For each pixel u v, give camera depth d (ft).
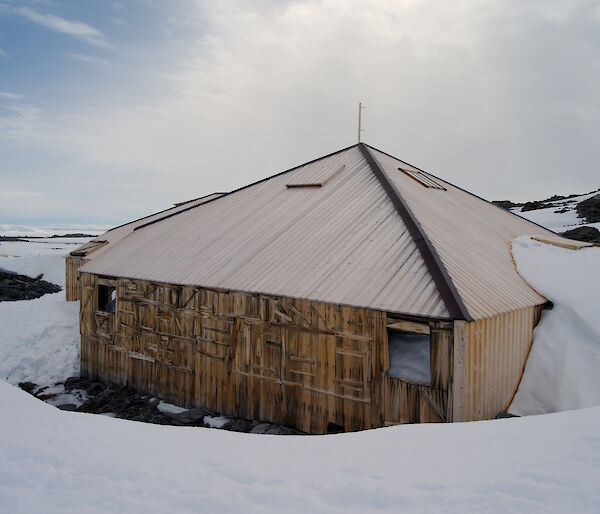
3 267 135.44
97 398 50.39
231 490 16.05
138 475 17.54
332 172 58.34
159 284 49.34
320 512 14.37
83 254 86.43
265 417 40.37
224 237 53.11
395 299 33.42
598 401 32.50
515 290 38.86
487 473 15.98
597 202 160.86
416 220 41.93
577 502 13.61
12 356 61.11
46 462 18.97
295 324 38.32
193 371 46.11
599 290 39.45
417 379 32.24
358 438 21.84
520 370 37.04
